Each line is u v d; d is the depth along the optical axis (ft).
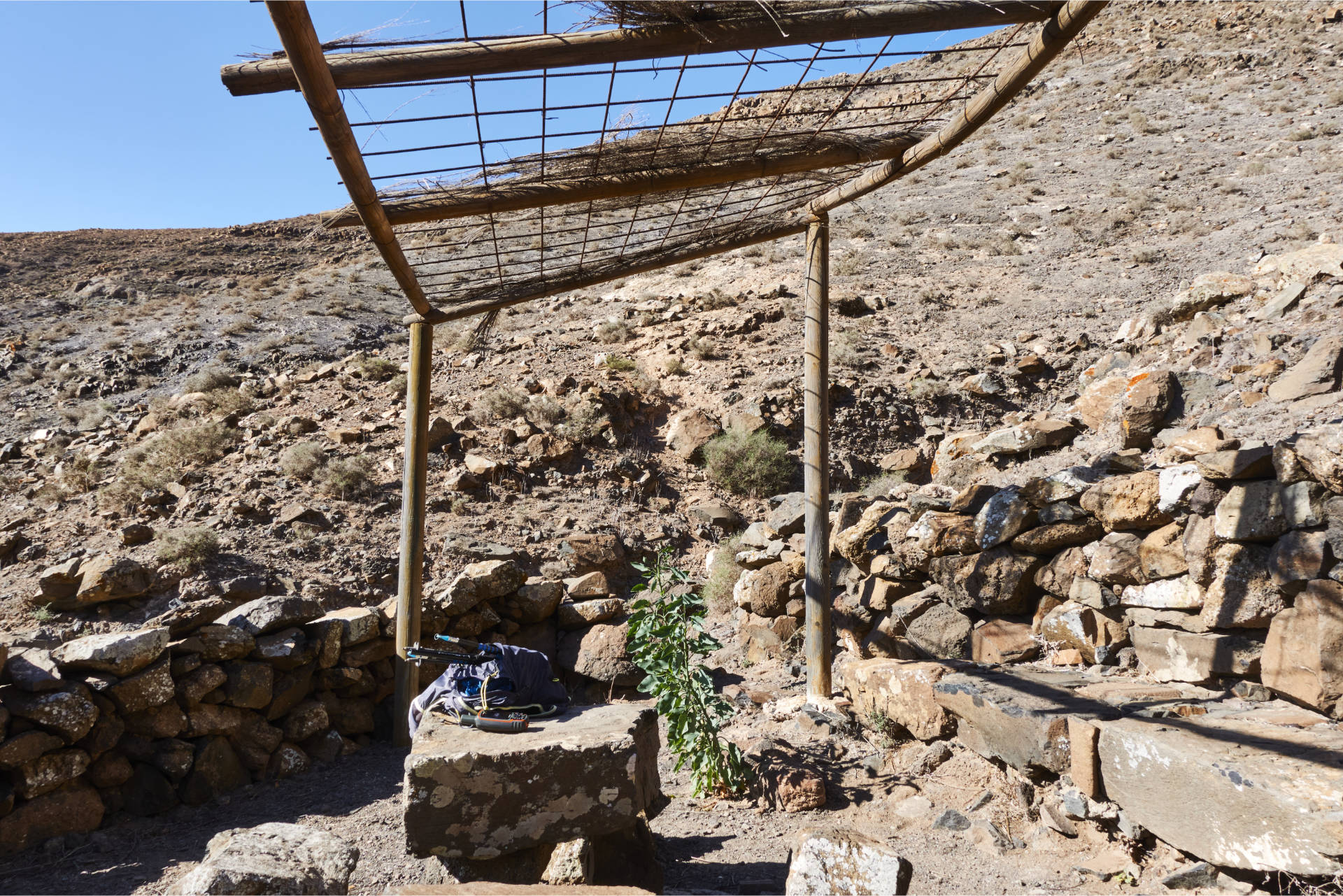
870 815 15.79
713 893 13.12
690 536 37.35
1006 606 19.43
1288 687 13.42
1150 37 146.72
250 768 20.24
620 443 43.14
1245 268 52.49
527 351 54.65
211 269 106.83
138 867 15.55
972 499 21.26
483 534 34.22
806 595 21.43
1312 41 125.18
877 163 17.54
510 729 13.32
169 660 18.98
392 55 10.23
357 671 22.94
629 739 12.84
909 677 18.21
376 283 87.10
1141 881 12.16
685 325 57.52
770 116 13.82
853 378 47.62
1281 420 23.68
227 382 51.37
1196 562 15.23
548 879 11.84
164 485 35.27
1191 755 11.55
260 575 28.78
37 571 28.68
